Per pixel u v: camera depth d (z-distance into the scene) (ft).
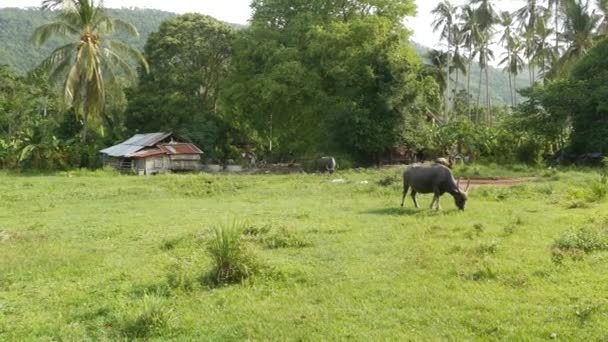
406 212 47.85
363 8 136.77
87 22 113.29
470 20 152.15
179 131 143.54
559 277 24.93
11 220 50.85
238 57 136.05
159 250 35.17
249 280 26.45
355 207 52.70
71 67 109.81
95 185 82.23
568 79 111.55
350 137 118.32
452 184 47.85
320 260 30.63
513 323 19.77
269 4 139.95
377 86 120.78
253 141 170.30
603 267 26.21
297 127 133.69
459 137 121.19
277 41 132.57
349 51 119.85
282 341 19.33
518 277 24.97
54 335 20.74
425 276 26.32
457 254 30.19
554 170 83.20
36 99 150.71
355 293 24.07
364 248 33.17
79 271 29.94
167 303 23.67
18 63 262.67
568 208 47.24
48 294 25.96
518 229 36.81
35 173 108.27
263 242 36.01
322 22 129.39
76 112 126.31
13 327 21.58
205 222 46.16
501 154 116.06
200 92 164.04
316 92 123.85
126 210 56.34
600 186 52.49
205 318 21.85
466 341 18.47
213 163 146.82
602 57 109.81
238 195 69.05
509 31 164.96
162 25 158.10
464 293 23.32
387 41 119.55
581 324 19.22
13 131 139.54
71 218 50.96
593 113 107.34
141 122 150.92
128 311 22.36
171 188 75.46
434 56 170.91
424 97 129.90
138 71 157.48
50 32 112.88
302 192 69.00
